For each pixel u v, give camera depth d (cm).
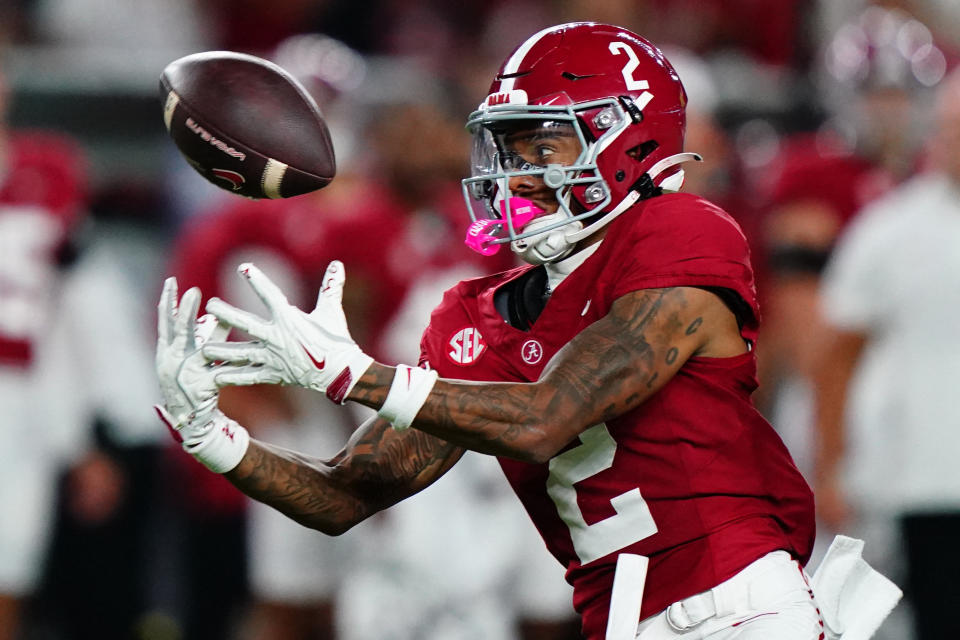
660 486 1037
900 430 1873
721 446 1033
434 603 1928
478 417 962
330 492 1096
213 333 1016
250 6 2827
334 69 2197
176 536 2206
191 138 1048
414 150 2125
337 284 990
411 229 2114
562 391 970
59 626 2248
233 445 1051
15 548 2023
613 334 988
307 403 2053
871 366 1922
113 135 2470
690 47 2775
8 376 2020
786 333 2178
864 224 1933
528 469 1083
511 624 1970
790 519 1066
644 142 1050
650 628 1046
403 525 1936
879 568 2002
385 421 1127
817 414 1966
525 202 1039
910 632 1944
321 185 1067
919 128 2203
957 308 1852
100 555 2230
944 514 1839
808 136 2584
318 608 2073
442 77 2600
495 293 1101
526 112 1034
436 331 1116
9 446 2019
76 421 2084
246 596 2214
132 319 2312
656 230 1016
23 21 2767
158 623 2230
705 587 1032
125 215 2448
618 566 1042
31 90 2461
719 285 1001
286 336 966
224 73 1055
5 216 2045
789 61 2847
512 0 2873
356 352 970
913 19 2709
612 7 2758
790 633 1007
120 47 2783
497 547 1934
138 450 2136
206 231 2077
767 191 2238
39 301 2039
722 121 2616
